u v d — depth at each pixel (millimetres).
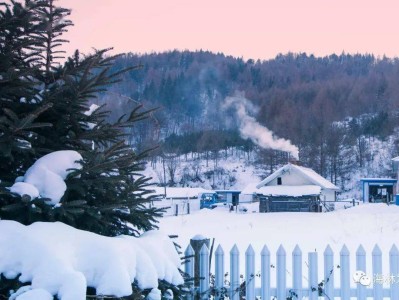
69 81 4590
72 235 4098
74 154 4590
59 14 4691
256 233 19922
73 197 4812
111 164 4402
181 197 62594
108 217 5066
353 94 141375
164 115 141375
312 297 6230
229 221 28688
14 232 3938
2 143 4105
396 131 116562
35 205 4227
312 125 117000
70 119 4844
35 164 4500
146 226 5551
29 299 3504
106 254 4016
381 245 15414
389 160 104875
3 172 4812
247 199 69750
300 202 45688
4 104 4664
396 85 137375
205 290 6262
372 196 60562
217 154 120688
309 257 6305
